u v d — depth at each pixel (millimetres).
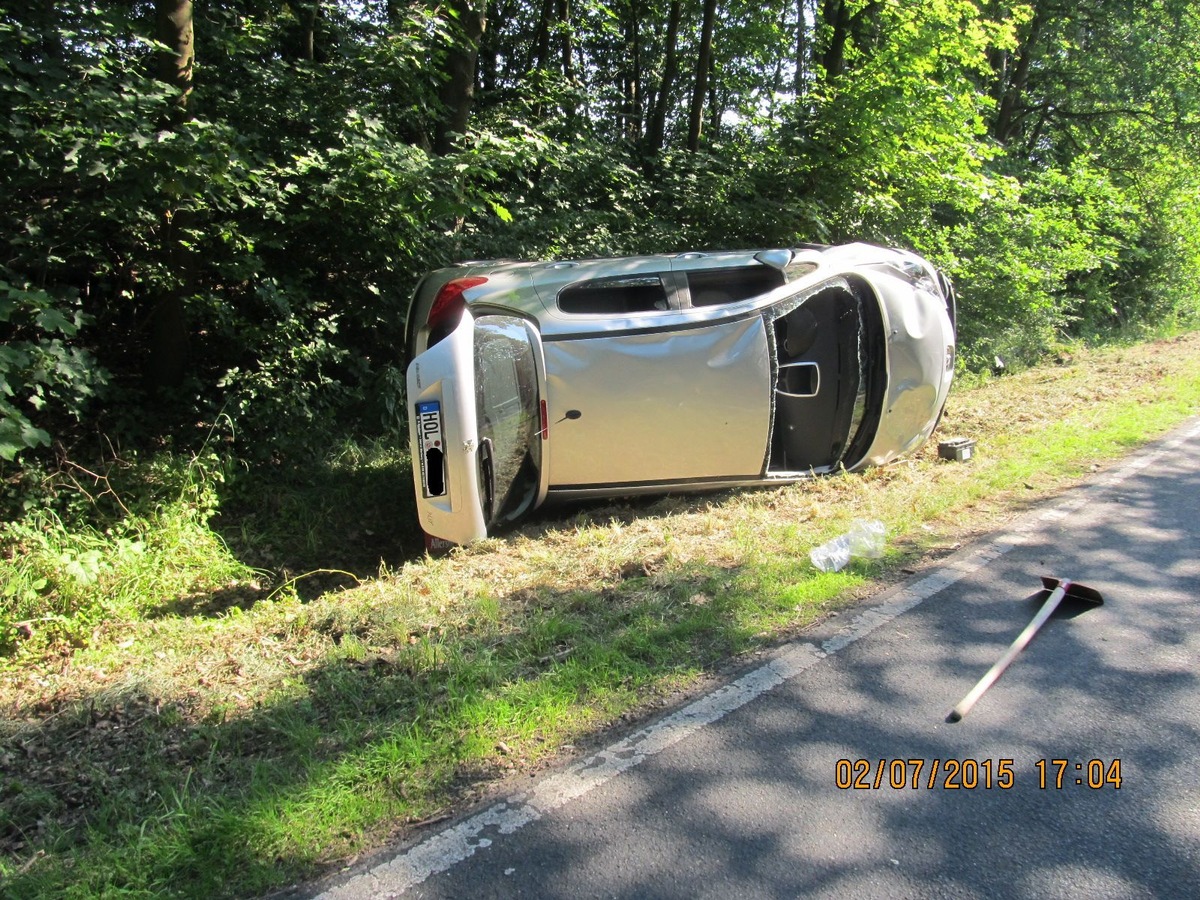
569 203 10891
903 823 2787
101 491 6113
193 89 7098
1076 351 14953
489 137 7766
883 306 6875
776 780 3014
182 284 6914
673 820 2816
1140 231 19062
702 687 3658
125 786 3156
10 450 4805
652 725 3373
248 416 7211
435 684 3693
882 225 11828
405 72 8750
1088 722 3342
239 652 4281
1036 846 2674
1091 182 16359
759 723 3369
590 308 6168
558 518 6352
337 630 4438
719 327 6137
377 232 7832
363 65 8781
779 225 10625
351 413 8328
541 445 5848
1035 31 19609
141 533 5980
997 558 5066
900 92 10555
